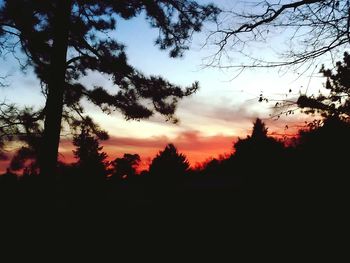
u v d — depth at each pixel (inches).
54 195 442.3
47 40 483.2
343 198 323.6
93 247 480.7
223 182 672.4
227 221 502.6
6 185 564.4
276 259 337.7
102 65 500.4
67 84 507.2
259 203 408.2
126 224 648.4
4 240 413.7
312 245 331.0
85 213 674.2
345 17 200.1
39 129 508.7
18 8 440.1
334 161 308.0
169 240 534.3
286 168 357.1
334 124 273.1
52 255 413.1
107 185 916.6
